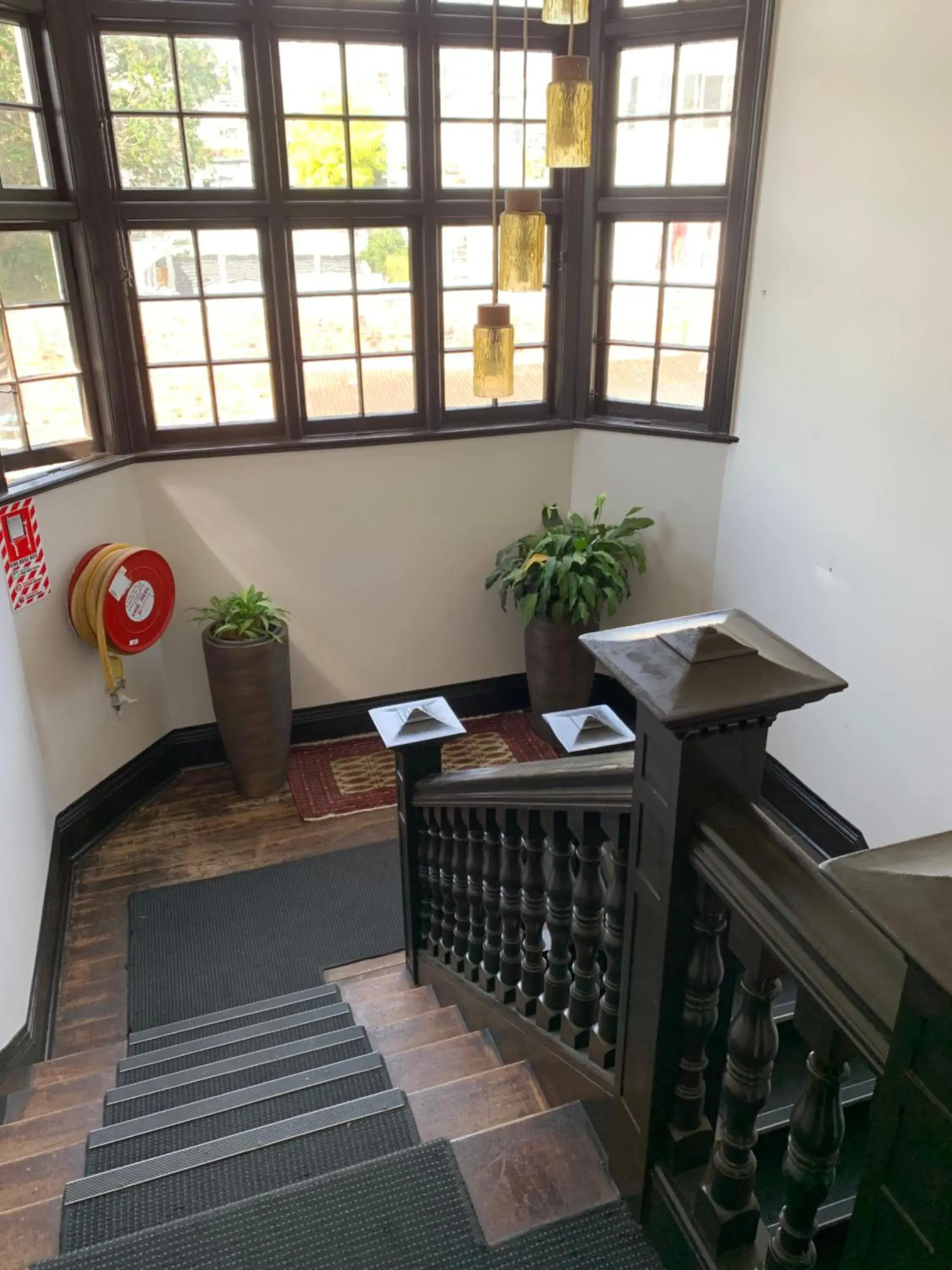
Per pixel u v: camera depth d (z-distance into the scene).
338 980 3.33
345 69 3.82
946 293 2.89
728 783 1.18
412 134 4.00
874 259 3.18
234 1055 2.65
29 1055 2.79
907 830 3.35
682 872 1.21
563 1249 1.42
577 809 1.49
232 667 3.98
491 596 4.81
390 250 4.14
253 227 3.92
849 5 3.12
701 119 3.87
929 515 3.06
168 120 3.68
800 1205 1.07
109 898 3.75
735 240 3.85
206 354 4.04
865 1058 0.85
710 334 4.12
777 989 1.12
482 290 4.33
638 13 3.84
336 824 4.18
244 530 4.27
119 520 3.96
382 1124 1.83
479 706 5.01
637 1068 1.39
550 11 2.68
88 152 3.54
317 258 4.05
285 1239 1.45
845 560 3.51
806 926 0.97
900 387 3.13
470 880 2.21
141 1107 2.36
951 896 0.70
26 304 3.54
